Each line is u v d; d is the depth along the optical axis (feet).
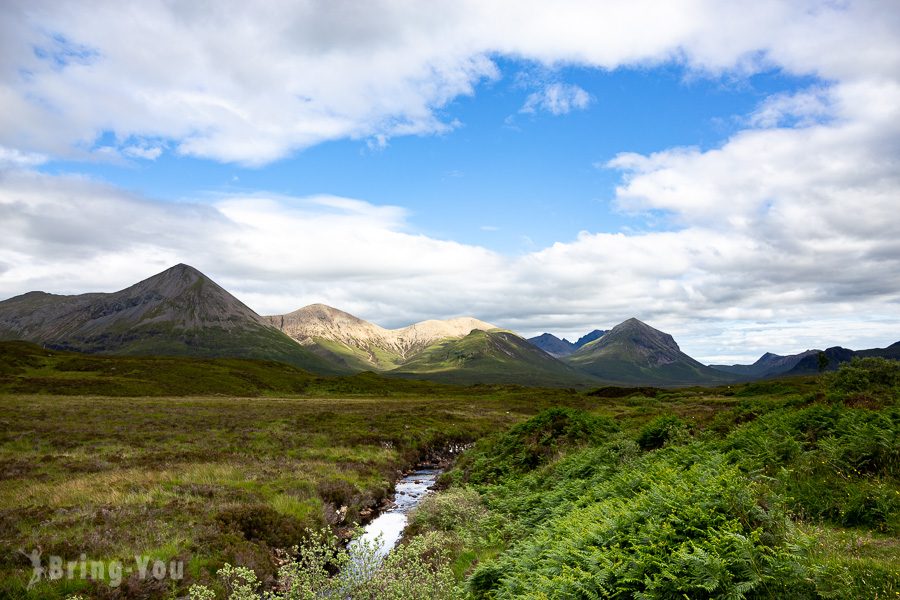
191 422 137.59
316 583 31.04
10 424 115.85
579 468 64.23
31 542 41.34
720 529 25.48
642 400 222.07
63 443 95.66
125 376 309.42
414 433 138.62
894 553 24.70
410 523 62.64
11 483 63.52
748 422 60.75
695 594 22.50
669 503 30.04
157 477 68.03
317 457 97.45
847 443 40.47
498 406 249.55
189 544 44.19
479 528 54.24
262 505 57.52
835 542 26.63
